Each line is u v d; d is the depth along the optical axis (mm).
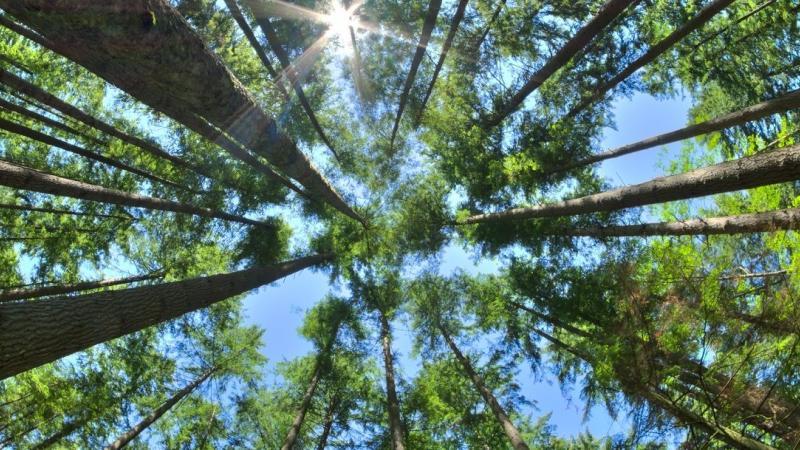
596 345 8578
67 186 8484
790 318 4594
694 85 12703
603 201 9297
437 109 15109
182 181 13719
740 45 11789
